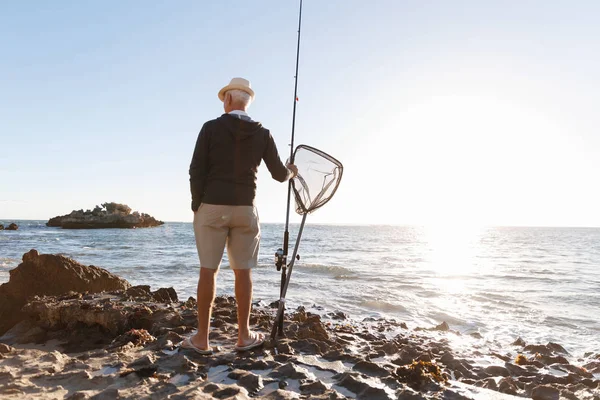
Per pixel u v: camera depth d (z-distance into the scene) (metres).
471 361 3.99
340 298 10.56
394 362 3.67
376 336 5.06
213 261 3.34
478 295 11.88
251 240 3.44
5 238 49.75
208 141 3.25
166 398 2.52
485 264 23.97
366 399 2.65
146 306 5.09
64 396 2.59
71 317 4.81
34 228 104.19
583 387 3.22
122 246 36.38
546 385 3.11
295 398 2.57
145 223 122.50
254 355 3.45
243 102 3.43
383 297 10.91
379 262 23.84
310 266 18.08
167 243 42.22
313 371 3.17
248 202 3.33
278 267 3.94
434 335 6.37
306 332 4.28
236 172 3.28
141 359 3.24
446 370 3.62
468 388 3.01
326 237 68.50
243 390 2.64
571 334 7.65
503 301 11.05
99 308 4.79
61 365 3.24
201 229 3.28
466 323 8.39
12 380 2.82
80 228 107.56
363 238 65.94
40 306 4.99
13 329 4.93
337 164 3.92
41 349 4.23
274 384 2.82
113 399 2.51
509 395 2.88
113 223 111.88
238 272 3.49
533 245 51.38
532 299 11.52
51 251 29.06
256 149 3.34
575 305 10.77
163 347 3.66
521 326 8.26
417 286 13.38
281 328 4.02
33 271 7.00
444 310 9.66
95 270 7.77
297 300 10.02
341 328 5.23
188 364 3.13
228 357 3.36
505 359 4.61
